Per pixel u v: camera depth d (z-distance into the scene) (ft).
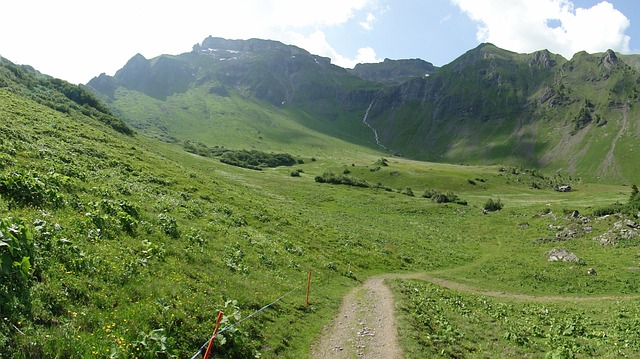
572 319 93.35
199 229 100.73
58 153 126.31
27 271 41.27
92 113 439.22
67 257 51.34
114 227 72.90
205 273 72.08
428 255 190.29
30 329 35.73
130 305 47.96
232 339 51.44
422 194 472.44
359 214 310.45
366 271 141.49
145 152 217.97
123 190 112.78
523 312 104.01
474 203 417.69
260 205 182.70
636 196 266.98
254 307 67.56
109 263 55.77
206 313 55.01
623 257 185.16
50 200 71.77
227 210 144.56
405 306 83.46
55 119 193.36
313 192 398.42
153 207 105.40
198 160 502.79
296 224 170.30
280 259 109.09
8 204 62.34
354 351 60.18
